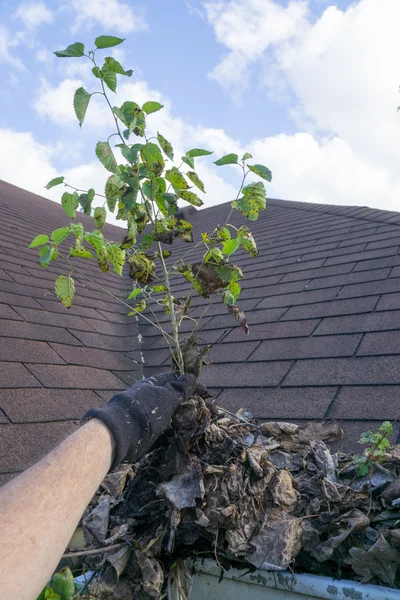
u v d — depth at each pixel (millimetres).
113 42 1413
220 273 1738
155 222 1726
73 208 1589
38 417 2562
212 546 1632
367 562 1465
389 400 2400
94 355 3773
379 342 2992
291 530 1549
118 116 1483
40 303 4258
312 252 5387
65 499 778
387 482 1729
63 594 1034
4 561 641
